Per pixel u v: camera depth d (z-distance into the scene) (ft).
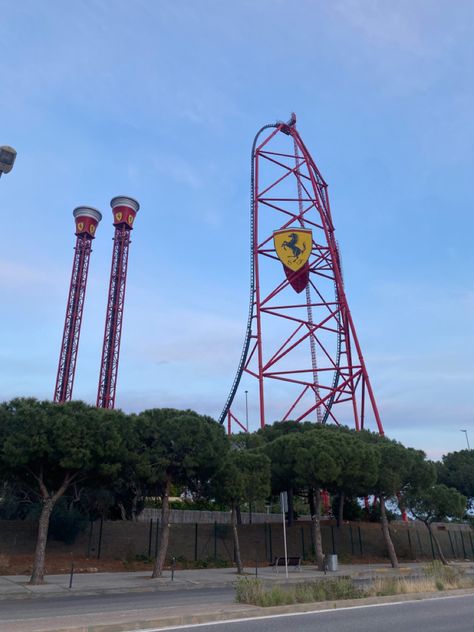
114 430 100.22
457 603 58.03
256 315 248.32
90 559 123.34
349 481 141.28
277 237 255.70
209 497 121.49
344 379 244.22
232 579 101.40
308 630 40.68
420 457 157.07
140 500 159.74
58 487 107.14
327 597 59.47
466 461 277.85
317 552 130.41
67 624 41.98
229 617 47.67
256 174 275.18
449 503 156.87
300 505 240.53
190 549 139.23
